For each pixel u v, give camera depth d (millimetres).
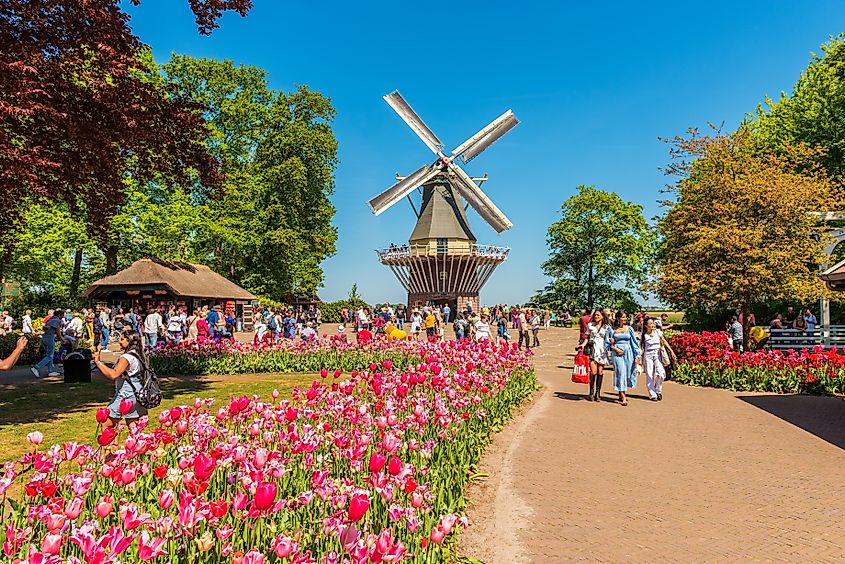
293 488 5117
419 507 4359
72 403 13172
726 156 23141
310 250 49688
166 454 5543
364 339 19938
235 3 12805
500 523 6336
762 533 6000
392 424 6266
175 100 13078
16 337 22672
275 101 49062
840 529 6066
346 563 3365
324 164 49562
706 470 8234
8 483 3979
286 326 36562
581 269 61625
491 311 53969
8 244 16328
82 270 45906
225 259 48625
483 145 57594
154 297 36406
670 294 23109
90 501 4680
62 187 12031
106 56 11203
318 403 7449
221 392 14656
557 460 8742
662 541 5832
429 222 57125
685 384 17281
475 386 10320
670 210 24016
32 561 2783
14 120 10602
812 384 15078
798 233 21000
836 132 33000
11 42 10445
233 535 3840
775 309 32094
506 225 55281
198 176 14242
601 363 14195
